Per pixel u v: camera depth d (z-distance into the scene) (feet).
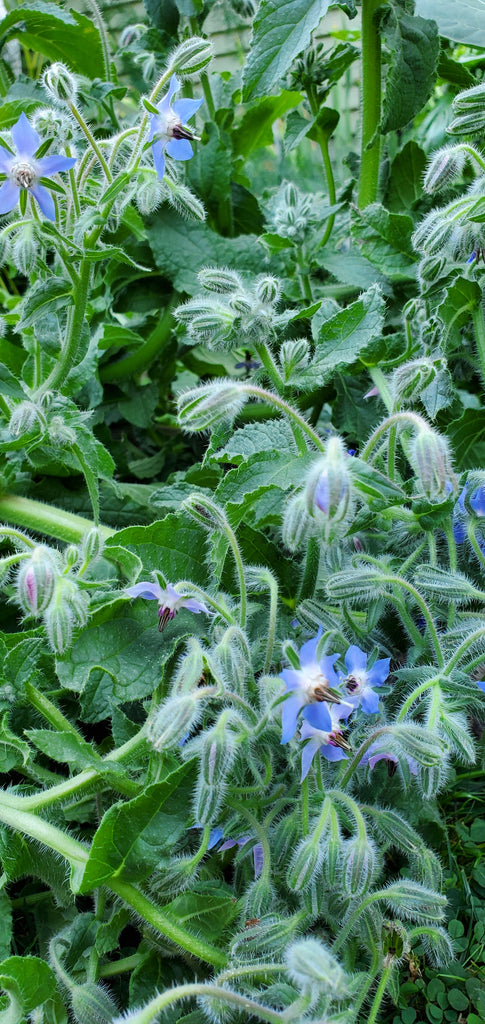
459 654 1.67
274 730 1.69
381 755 1.72
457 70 2.25
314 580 1.88
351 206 2.12
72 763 1.73
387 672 1.73
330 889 1.65
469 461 2.07
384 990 1.68
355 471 1.58
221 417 1.65
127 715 1.88
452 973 1.75
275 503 1.85
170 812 1.62
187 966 1.73
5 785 1.93
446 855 1.87
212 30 2.93
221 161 2.34
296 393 2.19
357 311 1.88
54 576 1.59
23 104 2.09
